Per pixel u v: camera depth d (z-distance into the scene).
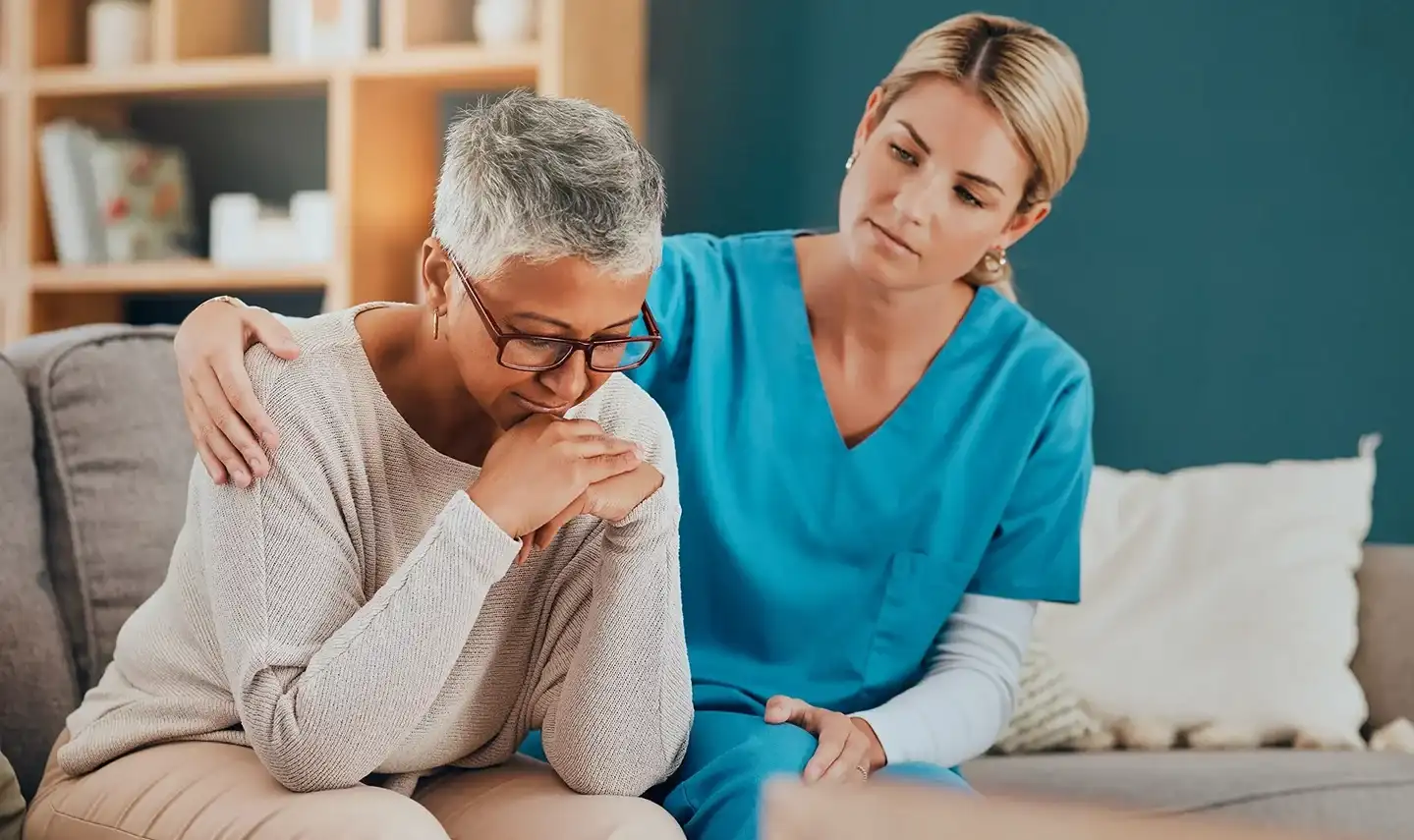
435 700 1.83
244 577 1.68
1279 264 4.56
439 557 1.65
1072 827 0.56
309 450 1.72
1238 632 3.34
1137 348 4.63
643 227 1.59
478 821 1.82
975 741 2.34
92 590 2.36
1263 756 3.10
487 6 4.48
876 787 0.61
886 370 2.46
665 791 2.06
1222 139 4.59
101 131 4.91
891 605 2.40
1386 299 4.52
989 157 2.31
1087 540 3.50
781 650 2.39
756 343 2.45
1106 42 4.64
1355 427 4.53
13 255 4.85
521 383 1.66
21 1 4.84
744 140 4.83
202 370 1.73
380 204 4.70
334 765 1.64
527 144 1.59
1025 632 2.51
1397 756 3.12
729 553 2.38
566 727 1.85
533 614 1.95
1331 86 4.54
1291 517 3.50
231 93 4.90
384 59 4.54
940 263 2.36
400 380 1.80
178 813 1.69
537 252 1.56
